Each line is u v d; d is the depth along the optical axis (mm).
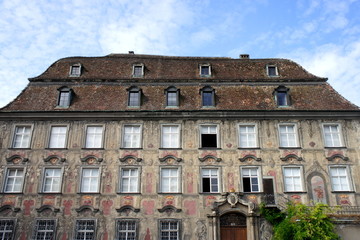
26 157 26516
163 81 30266
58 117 27734
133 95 29016
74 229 24609
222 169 26266
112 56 33750
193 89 29797
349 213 24484
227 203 25031
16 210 24969
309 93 29406
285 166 26359
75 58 33219
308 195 25500
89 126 27781
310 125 27562
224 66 32688
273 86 30109
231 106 28391
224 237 24609
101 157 26594
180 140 27156
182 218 24922
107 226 24734
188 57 35375
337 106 28203
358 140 27000
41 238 24516
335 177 26188
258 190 25875
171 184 26078
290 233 22656
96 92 29578
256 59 33531
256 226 24469
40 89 29875
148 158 26594
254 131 27609
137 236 24516
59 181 26000
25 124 27625
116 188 25688
